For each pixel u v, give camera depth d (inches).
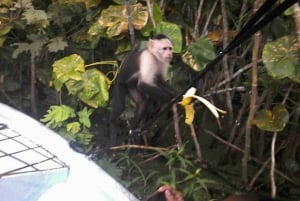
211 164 152.7
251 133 152.9
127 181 140.2
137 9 134.9
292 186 149.9
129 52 133.4
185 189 133.1
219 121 155.1
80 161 65.5
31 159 63.2
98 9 148.9
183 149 144.5
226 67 140.3
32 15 147.4
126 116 140.4
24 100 175.5
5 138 69.0
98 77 137.6
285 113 128.3
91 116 162.2
